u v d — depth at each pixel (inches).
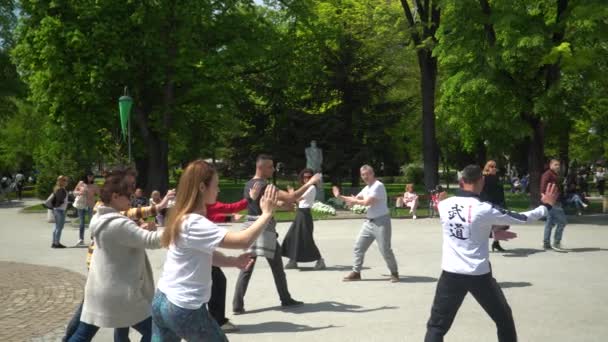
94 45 1027.9
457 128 1275.8
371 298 331.0
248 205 306.7
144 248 179.3
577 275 396.8
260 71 1348.4
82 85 1048.8
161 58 1088.2
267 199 145.7
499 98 909.2
